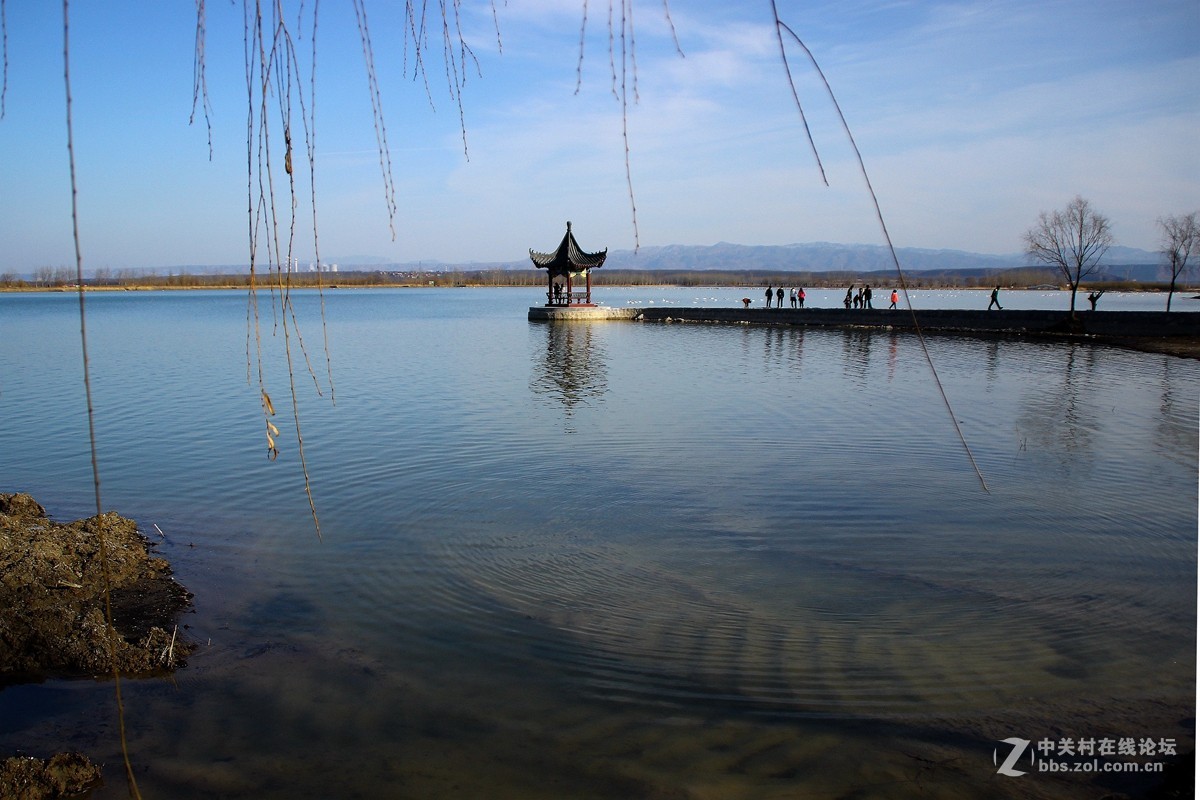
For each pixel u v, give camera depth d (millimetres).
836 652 5719
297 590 7004
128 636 6195
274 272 3023
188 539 8320
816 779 4355
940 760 4492
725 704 5105
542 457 11672
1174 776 4246
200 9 2619
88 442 12938
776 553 7707
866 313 37906
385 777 4441
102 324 47062
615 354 27609
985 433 13078
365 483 10305
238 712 5148
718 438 12914
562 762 4547
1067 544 7797
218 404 16734
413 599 6770
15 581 6707
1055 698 5082
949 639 5891
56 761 4484
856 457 11523
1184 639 5820
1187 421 13969
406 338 35469
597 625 6223
